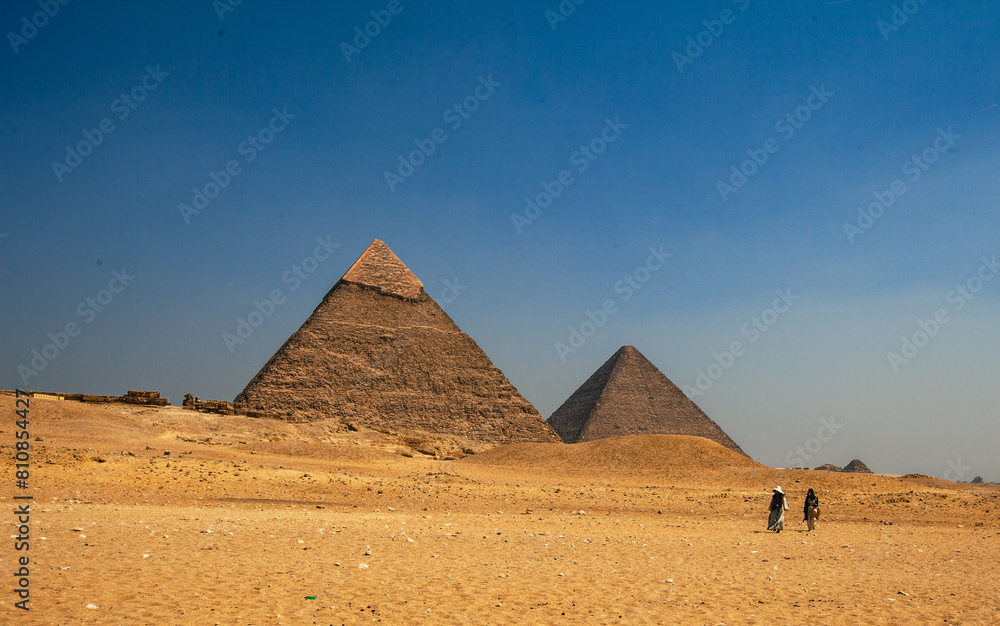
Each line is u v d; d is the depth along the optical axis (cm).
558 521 3716
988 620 1652
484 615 1556
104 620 1363
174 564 1914
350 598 1652
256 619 1434
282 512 3553
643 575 2102
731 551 2756
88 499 3581
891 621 1630
